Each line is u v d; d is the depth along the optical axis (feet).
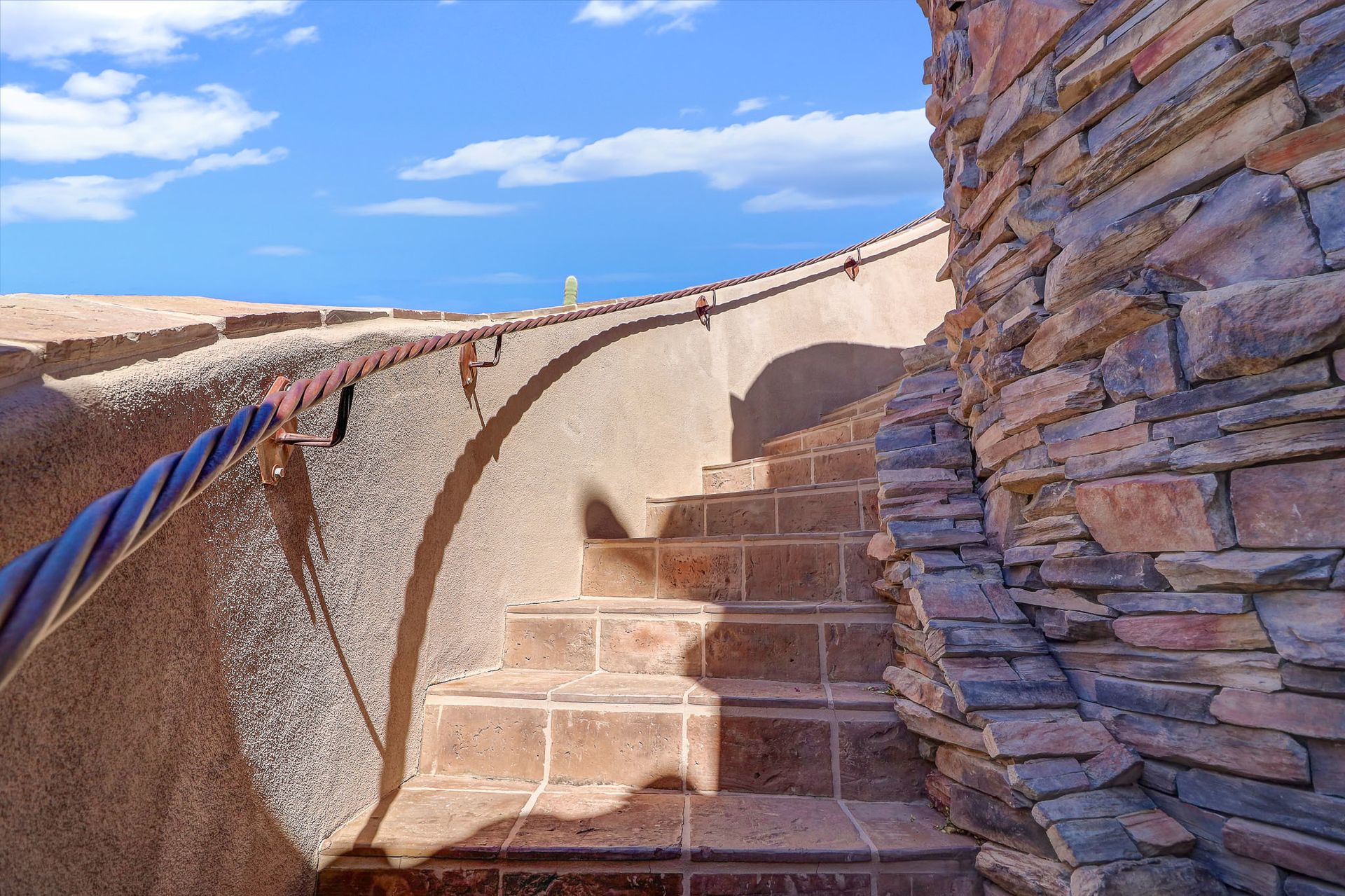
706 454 12.10
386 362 4.31
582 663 7.43
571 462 9.21
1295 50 3.81
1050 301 5.29
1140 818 4.39
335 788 5.00
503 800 5.68
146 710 3.23
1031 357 5.48
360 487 5.41
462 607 6.97
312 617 4.74
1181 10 4.34
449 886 4.78
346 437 5.25
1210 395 4.19
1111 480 4.80
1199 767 4.31
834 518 9.12
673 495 11.39
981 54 6.23
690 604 7.73
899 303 15.11
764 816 5.42
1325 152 3.74
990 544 6.37
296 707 4.55
